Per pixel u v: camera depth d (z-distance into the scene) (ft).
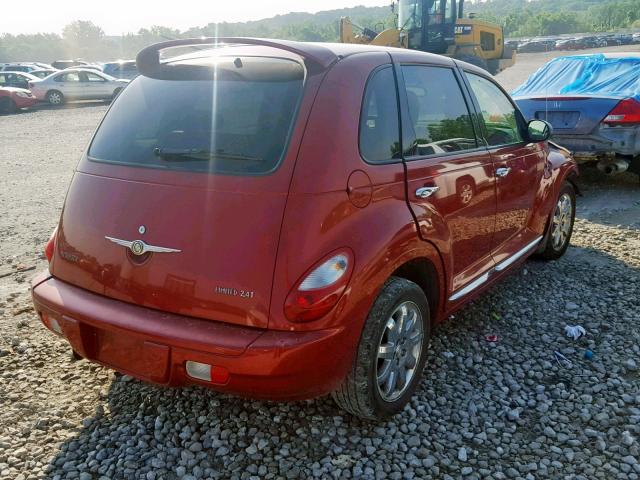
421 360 11.02
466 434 10.33
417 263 10.72
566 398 11.34
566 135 24.70
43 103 84.43
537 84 28.86
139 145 10.02
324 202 8.74
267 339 8.41
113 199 9.65
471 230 12.42
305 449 9.88
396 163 10.15
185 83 10.42
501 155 13.69
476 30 62.80
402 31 60.80
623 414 10.85
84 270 9.86
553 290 16.19
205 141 9.49
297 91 9.37
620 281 16.71
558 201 17.72
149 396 11.24
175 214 9.04
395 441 10.07
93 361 9.82
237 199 8.79
